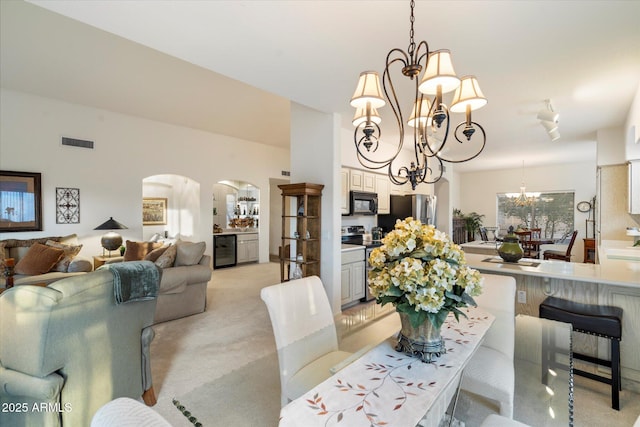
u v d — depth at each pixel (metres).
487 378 1.68
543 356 1.96
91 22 1.94
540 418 1.58
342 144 4.56
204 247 4.26
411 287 1.27
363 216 5.76
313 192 3.82
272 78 2.80
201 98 5.32
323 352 1.91
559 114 3.84
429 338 1.38
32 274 4.14
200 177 6.75
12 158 4.54
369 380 1.23
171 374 2.54
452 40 2.18
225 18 1.90
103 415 0.57
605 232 4.58
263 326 3.62
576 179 7.75
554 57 2.44
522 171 8.58
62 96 4.84
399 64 2.53
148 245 5.04
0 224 4.43
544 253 6.43
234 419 1.98
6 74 4.17
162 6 1.78
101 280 1.79
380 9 1.83
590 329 2.18
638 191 3.97
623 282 2.19
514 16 1.90
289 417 1.02
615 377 2.10
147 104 5.32
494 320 1.93
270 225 9.56
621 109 3.64
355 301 4.50
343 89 3.04
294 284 1.88
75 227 5.09
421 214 5.79
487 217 9.17
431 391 1.16
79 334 1.67
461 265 1.37
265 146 8.02
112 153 5.48
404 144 5.56
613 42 2.21
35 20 3.30
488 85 2.99
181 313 3.90
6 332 1.57
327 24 1.98
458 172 9.46
